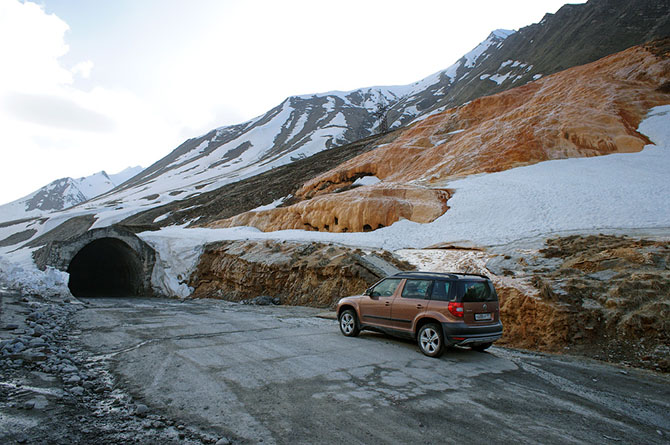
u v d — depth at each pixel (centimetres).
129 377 607
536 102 4591
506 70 13988
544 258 1530
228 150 17500
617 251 1317
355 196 3353
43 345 748
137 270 3069
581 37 11656
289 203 5888
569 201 2372
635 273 1095
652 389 652
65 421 430
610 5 12369
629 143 3256
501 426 457
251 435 415
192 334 967
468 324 739
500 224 2300
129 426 430
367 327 899
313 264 1986
